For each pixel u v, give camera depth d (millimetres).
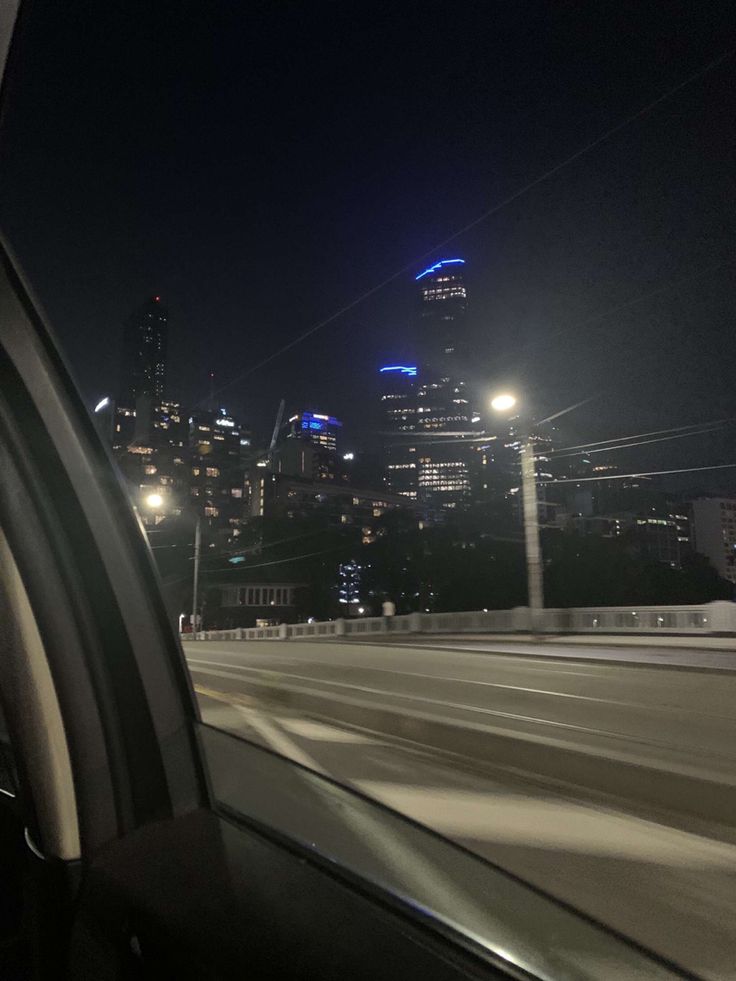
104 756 1875
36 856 1851
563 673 16422
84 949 1688
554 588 56594
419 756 8852
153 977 1520
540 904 1660
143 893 1605
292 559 76562
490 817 6168
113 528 1960
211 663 22906
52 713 1855
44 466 1892
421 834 1927
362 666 19500
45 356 1942
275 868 1606
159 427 156875
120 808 1858
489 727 9242
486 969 1387
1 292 1890
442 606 62562
